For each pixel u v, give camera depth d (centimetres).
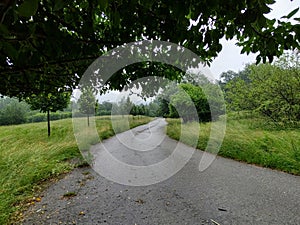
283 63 903
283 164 494
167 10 159
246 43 186
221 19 162
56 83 282
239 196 345
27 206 325
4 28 80
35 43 135
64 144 732
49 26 129
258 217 282
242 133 786
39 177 447
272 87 914
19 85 254
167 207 312
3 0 54
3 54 135
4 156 580
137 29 196
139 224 269
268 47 166
